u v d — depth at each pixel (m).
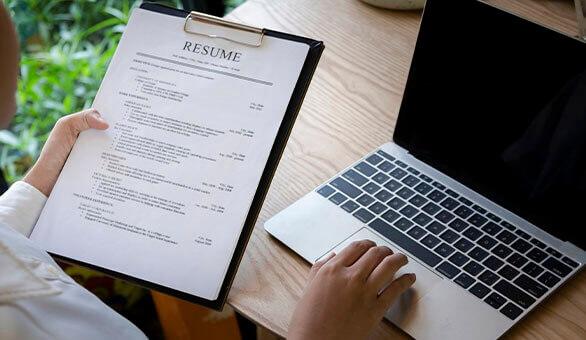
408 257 0.81
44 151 0.87
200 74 0.87
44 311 0.64
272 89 0.85
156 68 0.89
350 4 1.19
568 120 0.77
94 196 0.84
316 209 0.87
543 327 0.75
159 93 0.87
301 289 0.80
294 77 0.85
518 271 0.79
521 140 0.81
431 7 0.82
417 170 0.90
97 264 0.81
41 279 0.65
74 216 0.83
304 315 0.74
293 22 1.15
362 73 1.07
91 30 1.83
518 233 0.82
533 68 0.77
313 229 0.85
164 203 0.82
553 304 0.77
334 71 1.07
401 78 1.06
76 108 1.75
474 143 0.85
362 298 0.74
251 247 0.84
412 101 0.89
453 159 0.88
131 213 0.82
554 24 1.08
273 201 0.90
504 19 0.77
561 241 0.82
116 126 0.87
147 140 0.86
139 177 0.84
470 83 0.83
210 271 0.78
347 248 0.79
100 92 0.89
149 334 1.56
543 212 0.82
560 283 0.78
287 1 1.20
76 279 1.43
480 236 0.82
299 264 0.82
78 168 0.86
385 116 1.00
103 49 1.86
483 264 0.80
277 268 0.82
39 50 1.87
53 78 1.75
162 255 0.80
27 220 0.83
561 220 0.81
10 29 0.60
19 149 1.70
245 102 0.85
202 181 0.82
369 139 0.97
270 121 0.84
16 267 0.64
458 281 0.78
